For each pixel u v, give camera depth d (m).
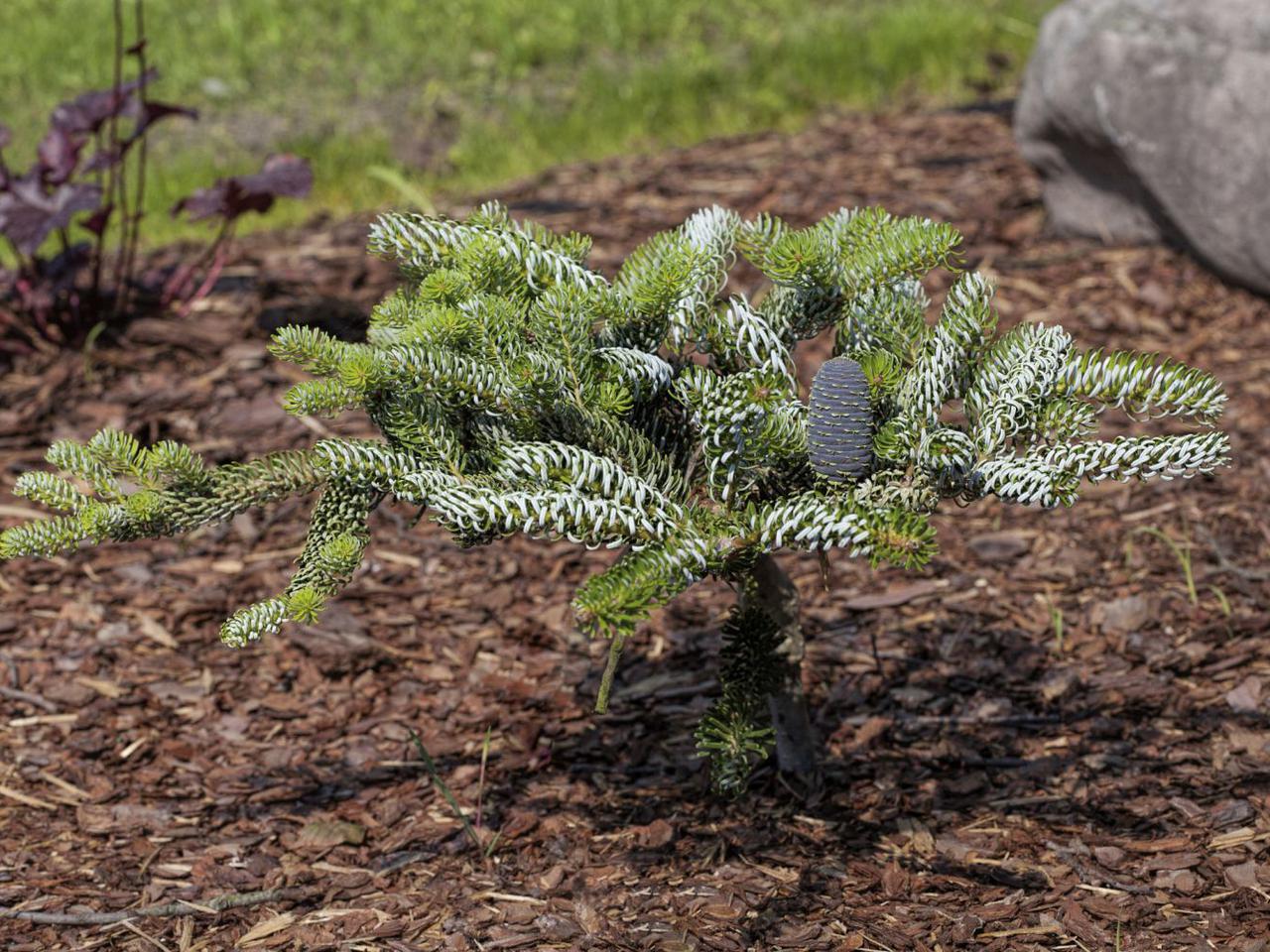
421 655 3.68
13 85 9.48
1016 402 2.11
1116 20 5.49
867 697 3.40
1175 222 5.44
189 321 5.42
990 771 3.10
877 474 2.15
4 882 2.85
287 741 3.36
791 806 2.99
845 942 2.54
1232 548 3.92
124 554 4.18
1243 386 4.75
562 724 3.37
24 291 5.19
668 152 7.49
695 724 3.32
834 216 2.30
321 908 2.75
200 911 2.74
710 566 1.97
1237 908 2.58
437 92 9.39
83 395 4.98
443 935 2.64
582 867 2.83
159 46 10.13
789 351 2.27
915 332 2.29
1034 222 6.06
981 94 8.27
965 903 2.65
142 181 5.32
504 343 2.14
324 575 2.13
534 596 3.93
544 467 1.98
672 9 10.57
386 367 1.99
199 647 3.75
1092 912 2.60
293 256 6.07
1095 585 3.82
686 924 2.62
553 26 10.29
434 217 2.26
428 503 2.09
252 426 4.78
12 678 3.61
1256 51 5.04
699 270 2.19
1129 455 2.03
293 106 9.22
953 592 3.84
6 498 4.40
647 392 2.21
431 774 3.13
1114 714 3.28
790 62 8.95
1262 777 2.98
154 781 3.21
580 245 2.39
